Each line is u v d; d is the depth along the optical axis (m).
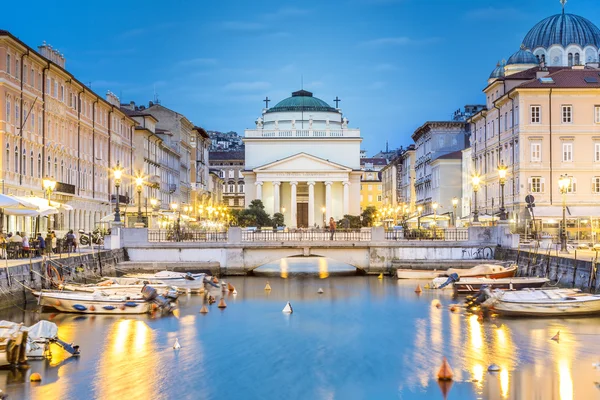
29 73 63.78
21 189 60.78
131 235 65.56
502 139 90.88
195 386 27.41
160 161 118.94
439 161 122.69
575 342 34.31
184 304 48.09
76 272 50.50
